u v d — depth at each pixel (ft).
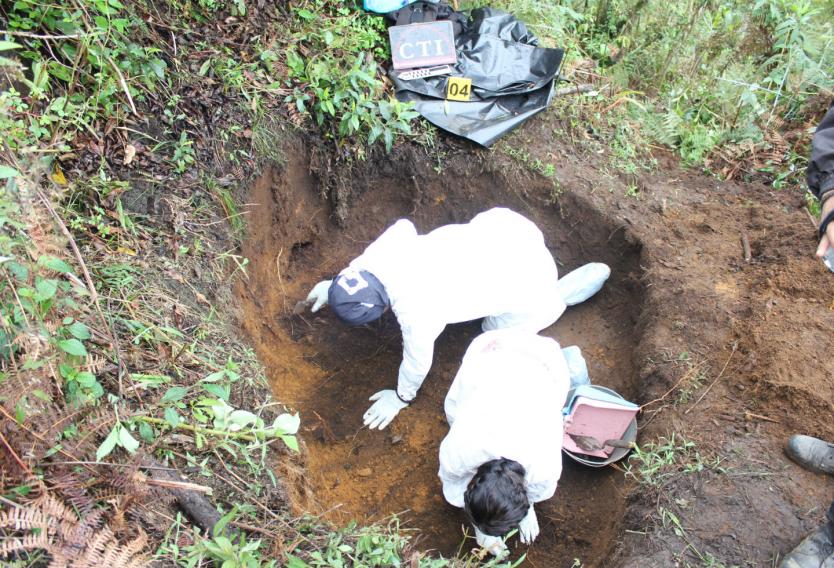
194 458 6.73
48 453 5.55
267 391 8.45
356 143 11.55
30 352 5.70
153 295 8.09
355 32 11.72
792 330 9.30
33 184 6.43
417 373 9.50
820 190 6.26
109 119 9.00
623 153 12.38
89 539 5.14
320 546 6.66
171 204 9.16
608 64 13.96
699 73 14.02
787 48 13.62
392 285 8.90
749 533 7.59
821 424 8.36
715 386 9.12
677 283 10.47
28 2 8.29
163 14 10.18
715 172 12.46
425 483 9.79
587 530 9.17
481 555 7.52
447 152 11.98
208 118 10.06
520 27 12.74
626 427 9.15
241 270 10.02
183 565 5.75
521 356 8.45
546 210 12.05
